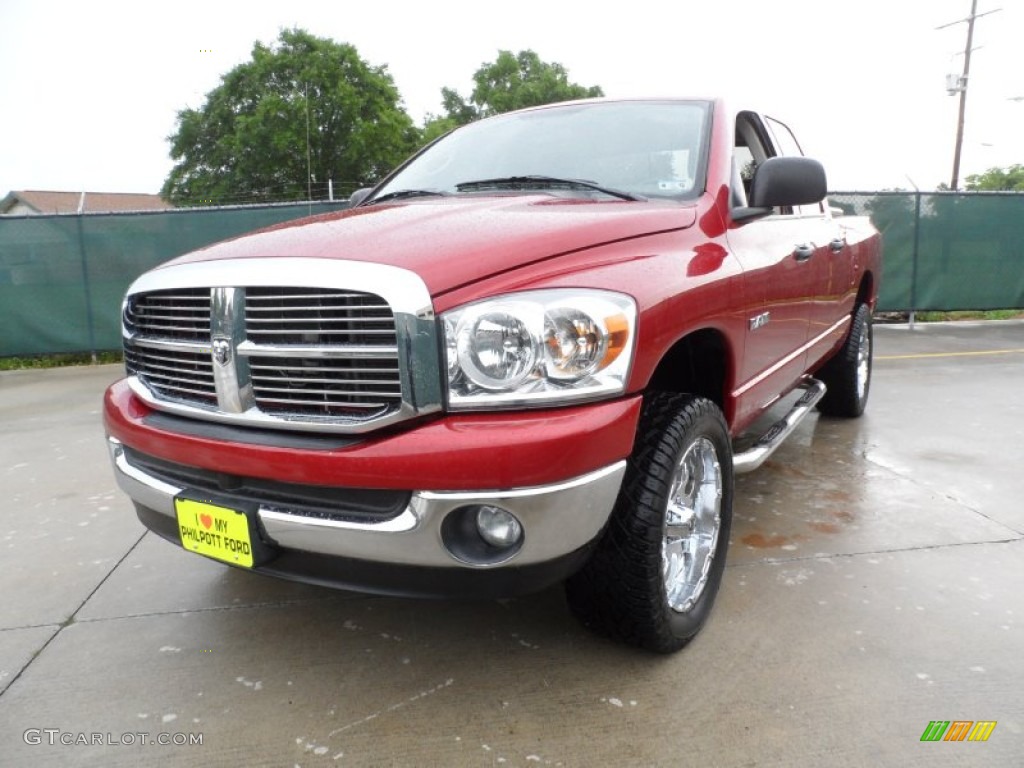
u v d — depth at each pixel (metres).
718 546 2.47
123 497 3.92
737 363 2.54
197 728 2.03
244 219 8.57
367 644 2.42
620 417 1.86
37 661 2.38
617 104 3.20
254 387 2.00
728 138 2.93
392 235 2.04
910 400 5.66
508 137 3.21
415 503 1.77
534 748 1.92
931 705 2.05
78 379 7.89
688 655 2.29
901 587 2.71
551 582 1.91
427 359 1.77
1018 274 9.89
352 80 39.00
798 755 1.87
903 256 9.66
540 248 1.96
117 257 8.59
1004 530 3.21
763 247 2.81
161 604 2.73
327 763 1.89
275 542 1.97
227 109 38.72
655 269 2.10
